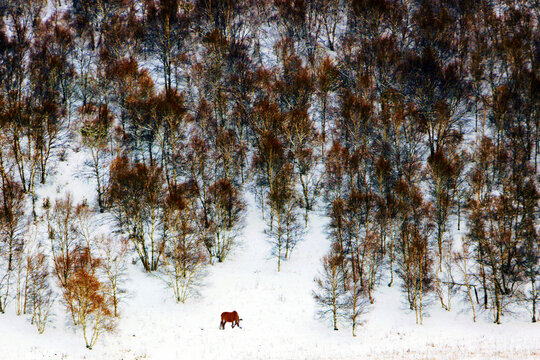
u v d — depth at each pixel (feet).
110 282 153.48
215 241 177.88
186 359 127.24
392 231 175.01
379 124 209.67
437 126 212.43
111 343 135.74
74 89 226.17
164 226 166.81
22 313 142.41
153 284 161.17
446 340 136.05
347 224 169.99
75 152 202.49
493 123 217.15
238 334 140.77
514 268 161.07
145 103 199.62
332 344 134.72
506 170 192.34
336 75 235.20
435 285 160.35
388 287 164.25
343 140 211.61
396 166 197.47
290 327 144.87
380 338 139.13
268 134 195.62
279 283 164.86
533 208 169.99
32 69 227.20
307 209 192.24
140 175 173.58
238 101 221.66
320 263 171.32
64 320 142.41
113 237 172.14
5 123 189.47
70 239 164.55
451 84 223.71
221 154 199.52
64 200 180.34
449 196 184.96
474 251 165.89
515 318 148.05
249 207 193.57
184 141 205.16
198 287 162.50
